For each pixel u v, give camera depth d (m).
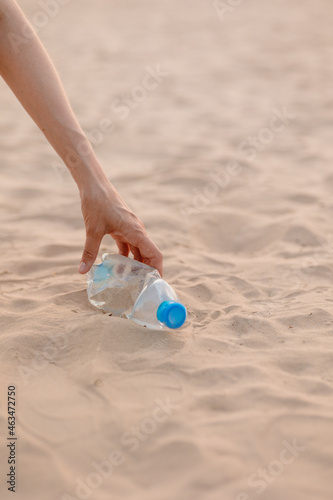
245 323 1.98
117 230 1.94
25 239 3.04
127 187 3.97
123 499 1.22
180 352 1.77
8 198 3.74
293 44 10.45
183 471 1.29
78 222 3.34
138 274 2.00
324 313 2.04
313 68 8.37
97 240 1.95
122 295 2.02
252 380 1.61
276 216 3.32
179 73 8.29
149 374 1.65
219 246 3.08
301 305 2.14
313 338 1.86
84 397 1.56
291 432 1.40
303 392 1.56
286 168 4.31
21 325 1.96
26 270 2.61
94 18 14.39
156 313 1.84
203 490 1.23
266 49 10.04
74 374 1.67
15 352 1.79
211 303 2.22
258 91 7.14
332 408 1.48
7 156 4.73
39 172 4.38
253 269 2.64
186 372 1.66
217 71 8.38
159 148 4.98
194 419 1.45
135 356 1.74
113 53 9.90
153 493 1.23
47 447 1.37
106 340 1.80
